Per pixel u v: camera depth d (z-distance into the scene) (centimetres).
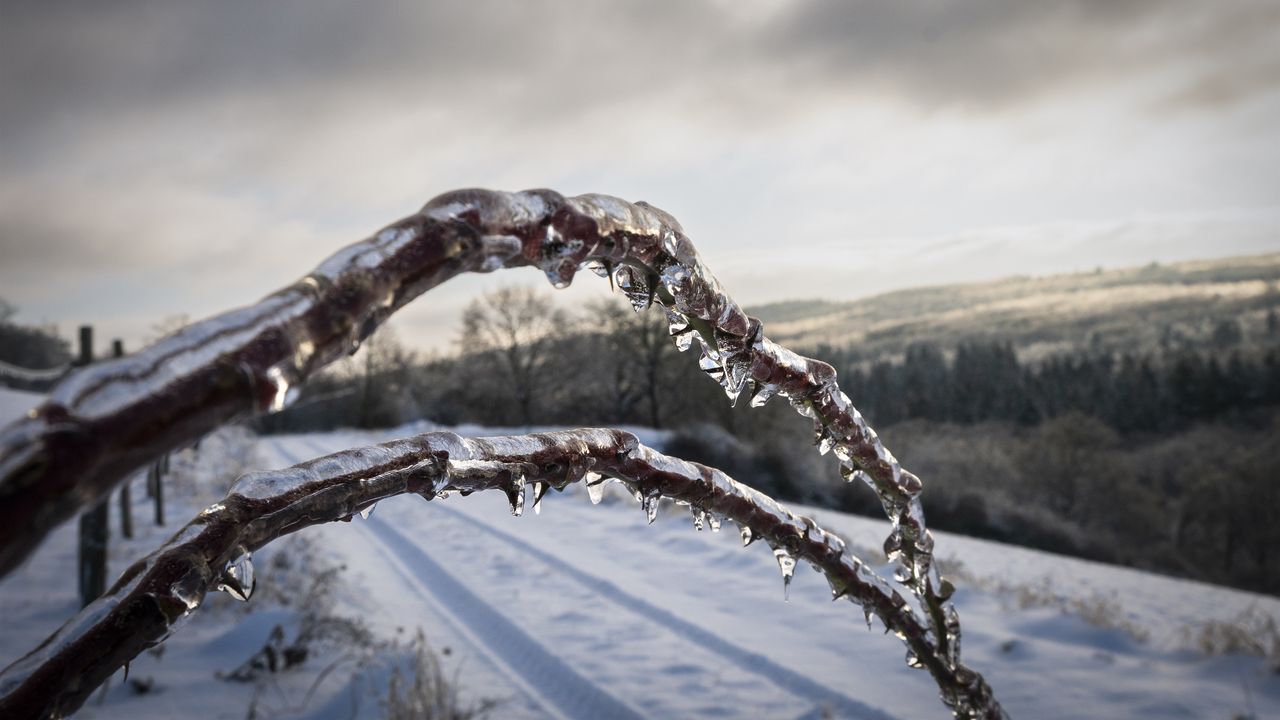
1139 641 1177
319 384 6838
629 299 66
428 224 41
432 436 71
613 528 1902
